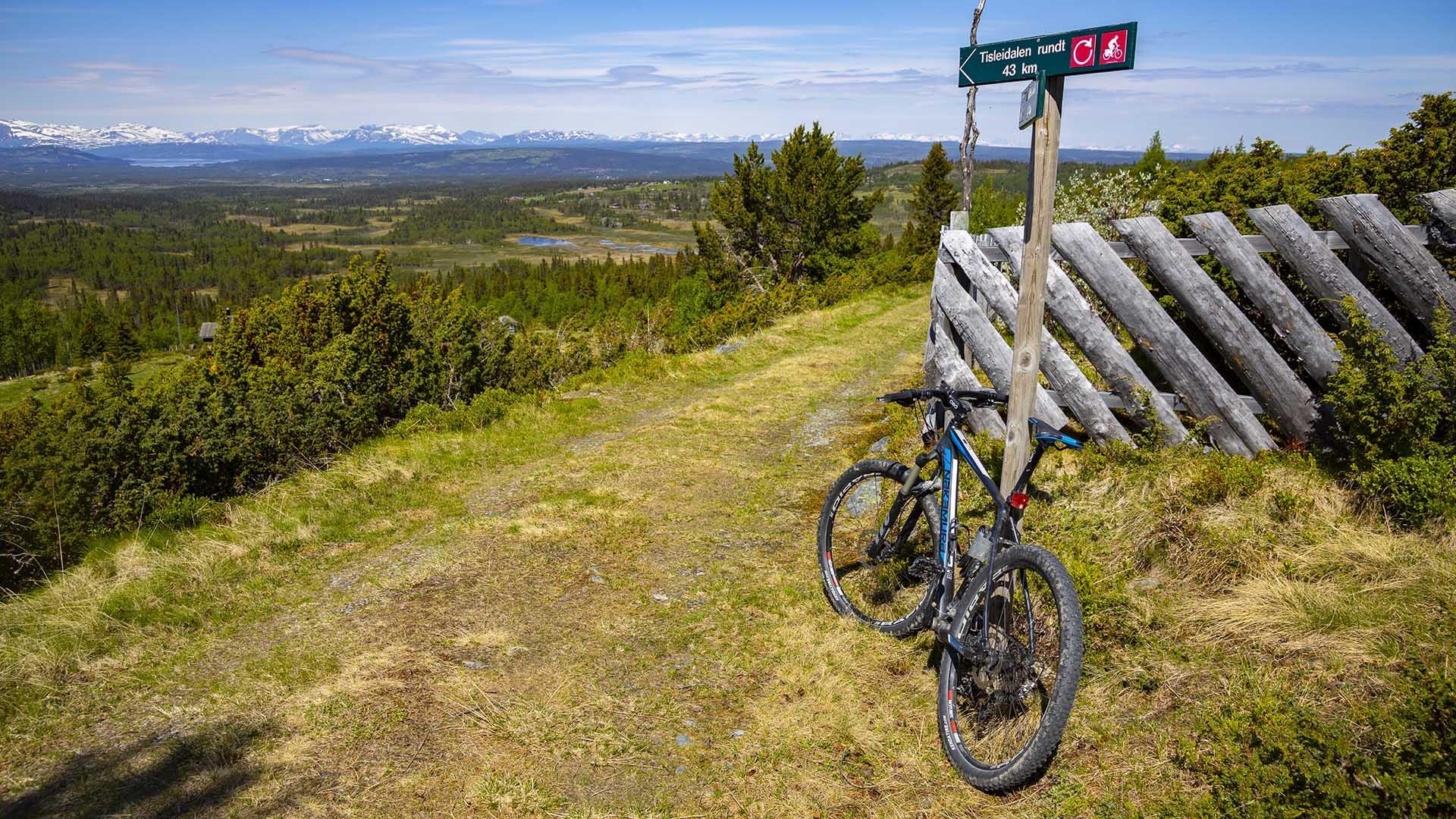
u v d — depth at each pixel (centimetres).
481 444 852
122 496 840
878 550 434
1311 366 499
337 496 664
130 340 14188
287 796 299
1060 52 325
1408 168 546
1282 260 548
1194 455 502
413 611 452
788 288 2428
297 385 1173
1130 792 279
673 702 362
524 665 394
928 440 436
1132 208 912
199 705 358
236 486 972
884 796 299
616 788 307
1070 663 276
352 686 371
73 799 296
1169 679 326
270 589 484
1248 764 268
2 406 10662
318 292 2108
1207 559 397
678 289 7100
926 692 360
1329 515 419
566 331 1997
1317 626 336
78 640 413
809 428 887
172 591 477
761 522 594
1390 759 244
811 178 3806
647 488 681
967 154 1376
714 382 1234
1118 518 449
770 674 382
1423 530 391
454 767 316
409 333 1609
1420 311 475
